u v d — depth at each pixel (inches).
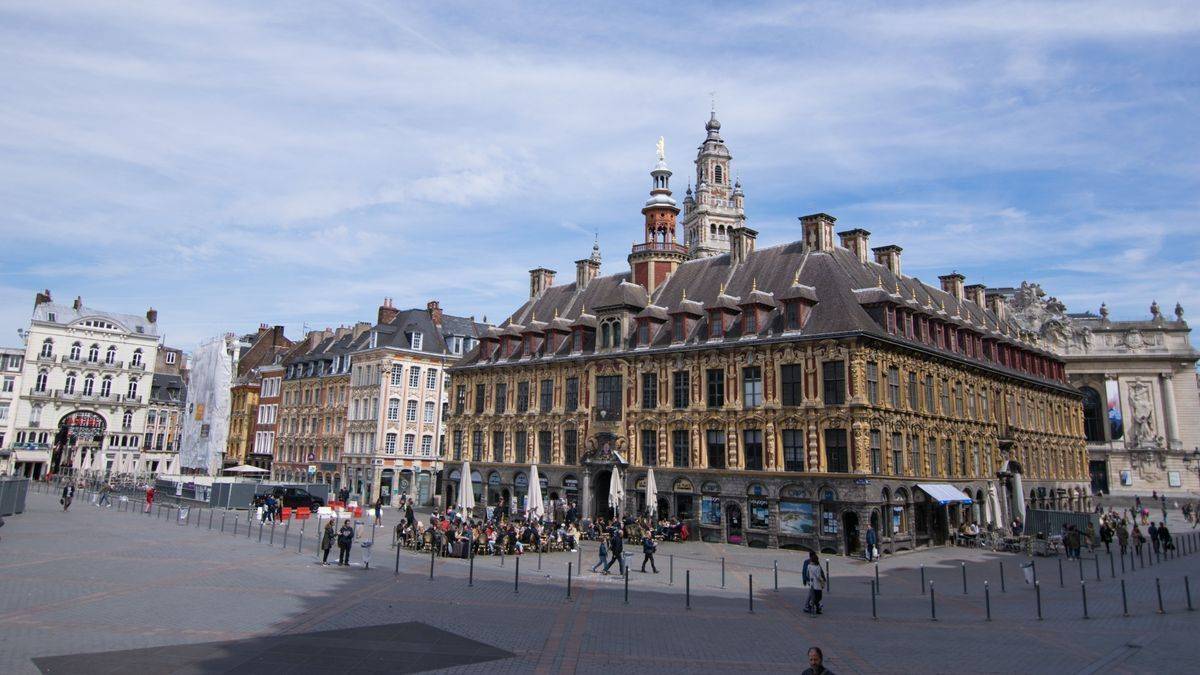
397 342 3102.9
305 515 2129.7
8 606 820.0
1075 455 2856.8
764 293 1913.1
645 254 2352.4
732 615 915.4
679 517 1914.4
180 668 618.8
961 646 764.6
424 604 915.4
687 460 1931.6
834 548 1636.3
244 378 4023.1
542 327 2399.1
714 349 1903.3
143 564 1143.0
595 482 2107.5
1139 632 823.1
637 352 2062.0
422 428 3120.1
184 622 780.0
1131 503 3508.9
